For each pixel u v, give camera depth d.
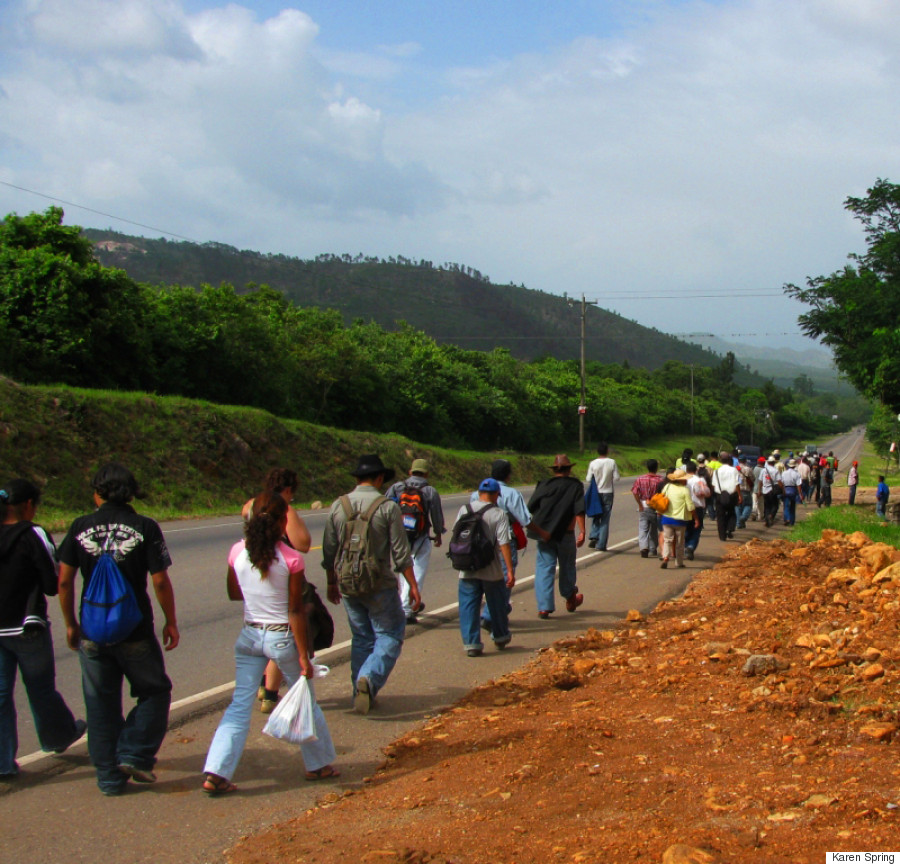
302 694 4.86
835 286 24.08
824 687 5.64
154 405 24.56
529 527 9.31
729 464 16.61
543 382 73.94
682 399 108.94
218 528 17.97
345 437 32.66
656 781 4.31
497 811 4.16
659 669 6.75
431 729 5.75
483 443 60.50
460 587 7.90
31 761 5.33
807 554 13.11
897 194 23.17
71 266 27.69
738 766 4.48
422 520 8.97
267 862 3.88
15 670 5.14
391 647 6.14
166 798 4.78
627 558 14.03
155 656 4.88
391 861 3.68
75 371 27.77
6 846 4.20
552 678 6.69
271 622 4.94
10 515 5.20
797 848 3.40
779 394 177.00
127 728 4.88
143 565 4.83
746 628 8.00
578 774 4.56
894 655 6.26
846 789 3.94
